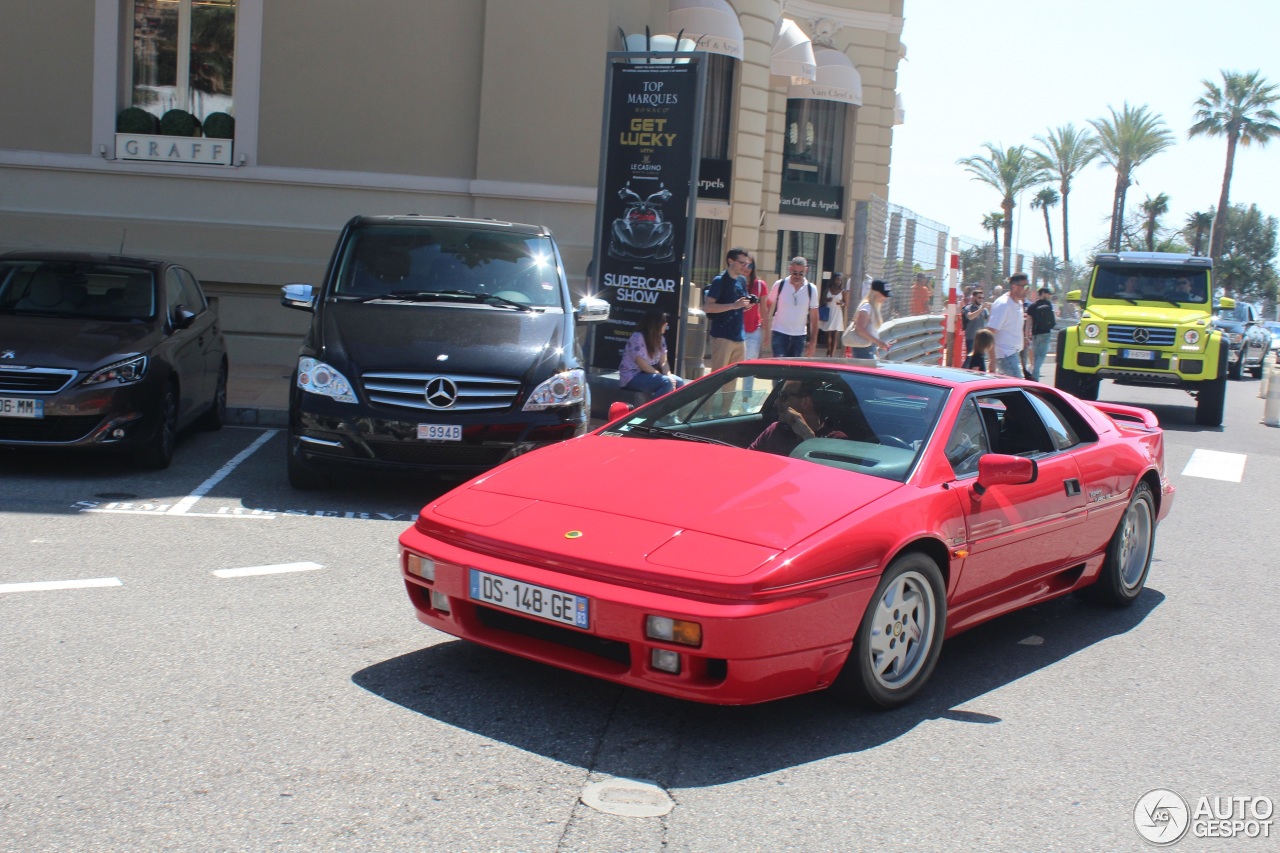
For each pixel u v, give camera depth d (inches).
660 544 157.8
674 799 140.8
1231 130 2287.2
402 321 318.3
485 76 580.7
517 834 129.0
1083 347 701.3
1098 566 237.8
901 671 176.1
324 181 587.8
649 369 416.2
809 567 154.4
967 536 185.3
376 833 127.3
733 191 794.2
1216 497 416.5
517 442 300.0
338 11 583.5
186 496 303.7
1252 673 209.6
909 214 787.4
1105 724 178.2
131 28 590.6
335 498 311.1
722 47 690.2
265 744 149.8
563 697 172.2
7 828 124.1
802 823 136.5
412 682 175.0
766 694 153.6
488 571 162.7
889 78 1079.0
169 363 342.6
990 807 144.7
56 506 282.7
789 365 214.8
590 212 591.8
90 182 585.3
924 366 222.7
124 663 176.7
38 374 309.1
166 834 124.5
